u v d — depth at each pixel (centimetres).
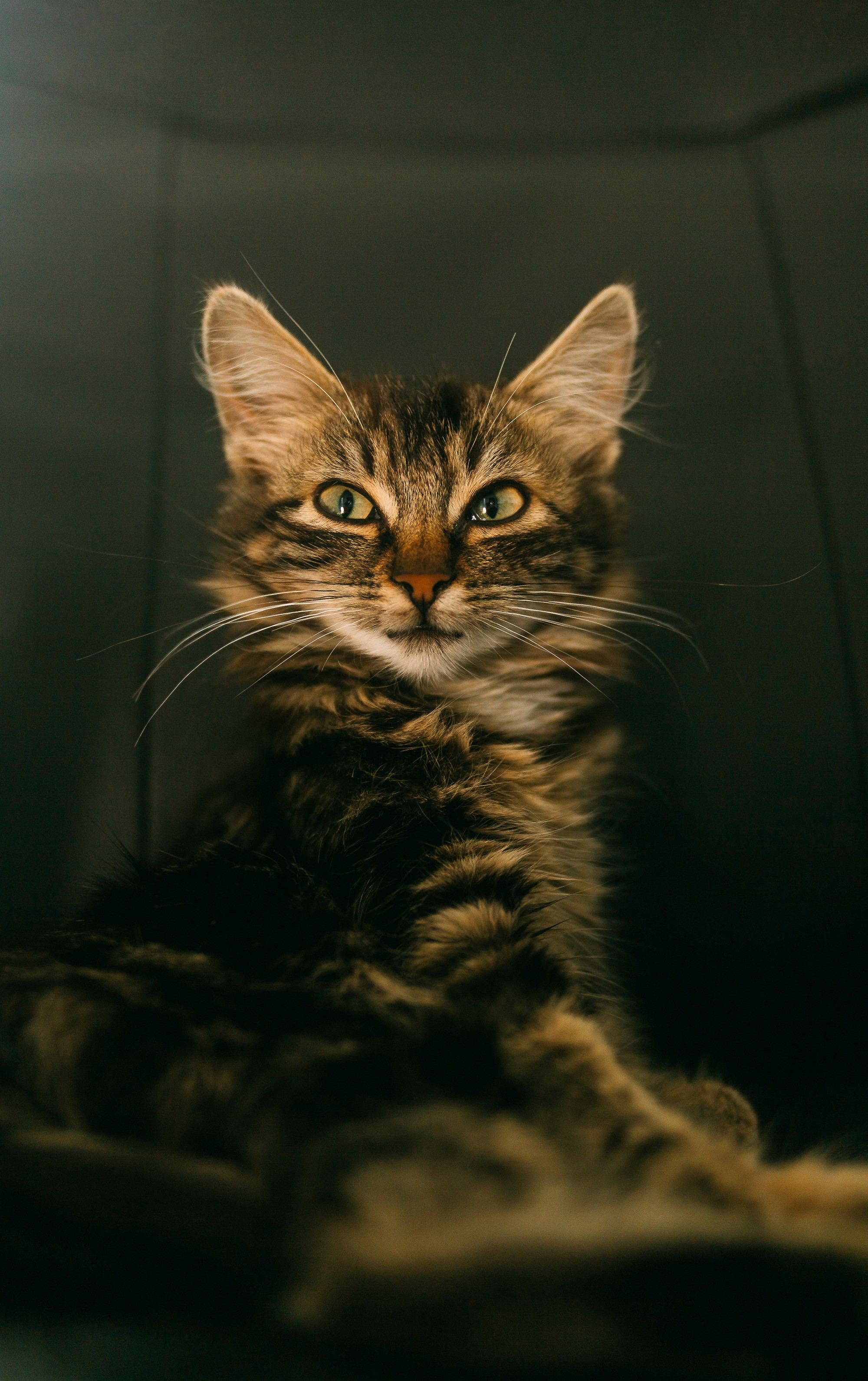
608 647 37
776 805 37
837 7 37
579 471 37
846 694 36
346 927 29
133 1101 26
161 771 37
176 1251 23
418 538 34
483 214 39
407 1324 21
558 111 39
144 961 28
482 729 34
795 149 38
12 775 35
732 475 38
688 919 37
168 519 38
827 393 37
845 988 36
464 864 30
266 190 39
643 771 38
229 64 38
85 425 37
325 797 31
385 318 39
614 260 39
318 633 35
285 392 37
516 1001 28
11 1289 23
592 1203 25
